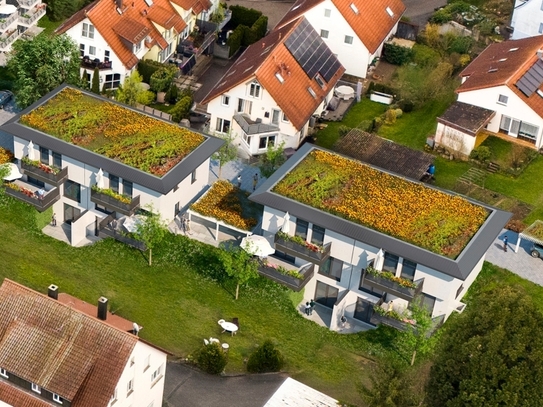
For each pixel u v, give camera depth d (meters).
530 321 79.12
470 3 144.75
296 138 114.69
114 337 76.94
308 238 95.56
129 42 121.56
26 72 115.19
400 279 91.62
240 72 116.62
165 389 86.94
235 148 112.38
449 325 88.88
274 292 97.62
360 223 93.62
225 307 96.19
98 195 100.06
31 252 100.44
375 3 131.12
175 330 93.31
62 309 78.38
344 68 123.75
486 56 126.50
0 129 103.50
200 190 106.25
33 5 130.50
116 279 98.12
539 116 115.88
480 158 115.06
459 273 89.38
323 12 126.19
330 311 97.94
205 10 135.00
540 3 132.38
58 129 103.50
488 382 77.50
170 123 106.75
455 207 96.44
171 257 100.69
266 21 136.62
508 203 109.88
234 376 89.31
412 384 83.56
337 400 85.62
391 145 111.56
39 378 76.69
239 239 103.38
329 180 98.19
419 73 126.44
